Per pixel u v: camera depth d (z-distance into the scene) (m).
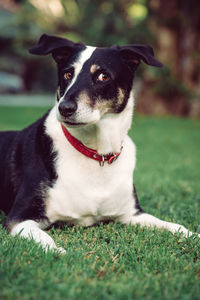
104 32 14.26
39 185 3.15
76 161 3.14
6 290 1.96
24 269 2.19
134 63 3.44
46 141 3.24
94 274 2.25
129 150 3.42
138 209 3.53
